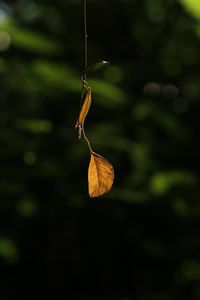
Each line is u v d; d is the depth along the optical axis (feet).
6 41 9.17
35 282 9.37
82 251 8.88
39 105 9.87
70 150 8.63
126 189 8.56
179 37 9.75
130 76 9.72
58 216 8.58
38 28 11.27
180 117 10.39
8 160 8.48
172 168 9.38
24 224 8.80
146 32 10.34
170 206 8.30
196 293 8.89
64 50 10.07
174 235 8.64
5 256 8.34
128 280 9.17
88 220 8.54
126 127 9.16
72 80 8.30
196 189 8.80
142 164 8.68
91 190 3.88
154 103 9.66
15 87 9.24
